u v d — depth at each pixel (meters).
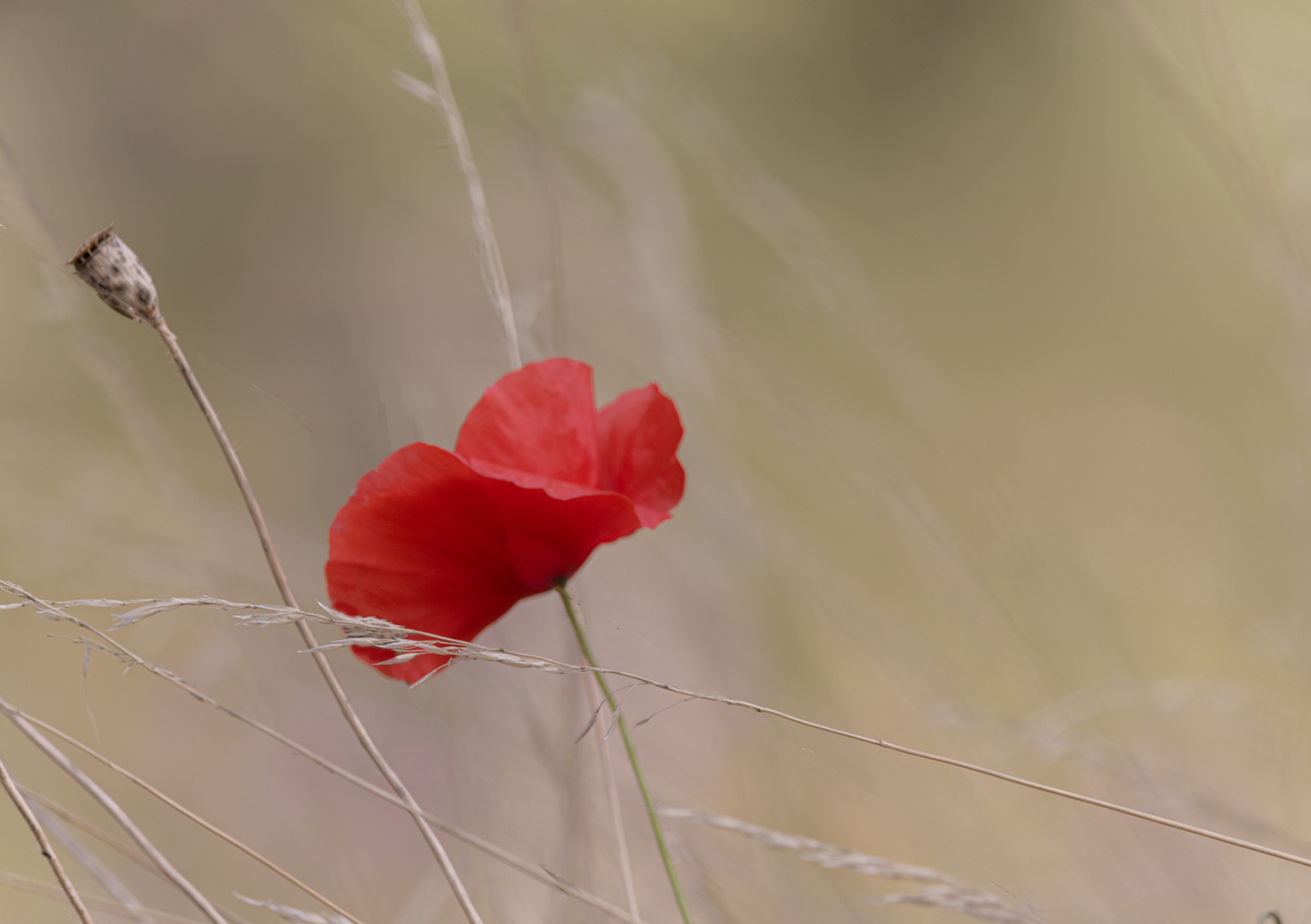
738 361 1.65
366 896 1.32
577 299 1.84
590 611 1.39
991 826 1.32
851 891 1.29
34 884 1.18
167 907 1.32
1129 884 1.28
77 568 1.54
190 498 1.42
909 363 1.77
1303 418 1.50
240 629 1.43
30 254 1.31
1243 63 2.21
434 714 1.27
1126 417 2.58
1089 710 1.31
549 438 1.13
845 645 1.64
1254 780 1.37
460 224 2.24
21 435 1.67
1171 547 1.98
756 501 1.61
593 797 1.25
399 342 2.44
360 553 1.13
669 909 1.25
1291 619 1.44
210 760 1.64
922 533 1.53
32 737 1.13
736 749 1.37
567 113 1.70
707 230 2.31
